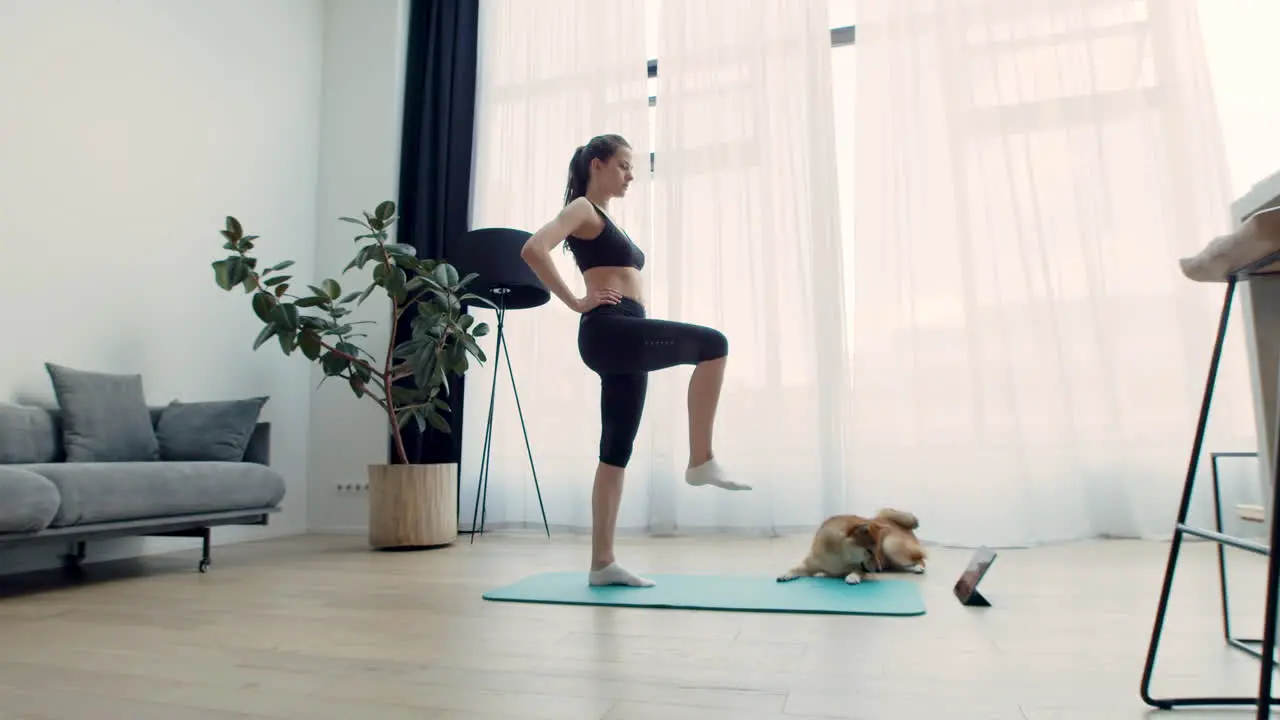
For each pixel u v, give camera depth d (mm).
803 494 3877
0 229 3172
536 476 4250
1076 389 3564
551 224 2277
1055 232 3645
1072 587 2322
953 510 3533
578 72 4523
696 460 2307
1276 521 833
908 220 3797
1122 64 3658
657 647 1651
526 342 4434
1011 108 3748
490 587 2518
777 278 4012
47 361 3316
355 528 4516
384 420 4520
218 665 1557
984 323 3623
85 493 2570
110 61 3662
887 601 2094
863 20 4000
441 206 4555
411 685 1390
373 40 4859
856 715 1188
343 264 4742
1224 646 1590
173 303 3904
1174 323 3479
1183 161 3500
